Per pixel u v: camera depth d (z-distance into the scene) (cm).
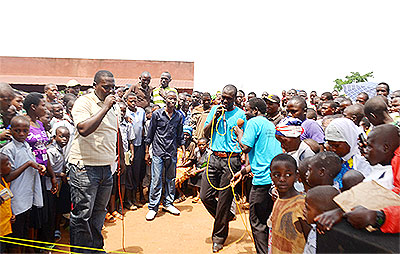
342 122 295
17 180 331
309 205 198
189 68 1869
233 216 451
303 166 260
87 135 339
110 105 342
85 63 1703
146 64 1820
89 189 359
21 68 1599
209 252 430
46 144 415
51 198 409
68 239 462
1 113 341
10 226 314
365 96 630
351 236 147
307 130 418
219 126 438
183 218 574
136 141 624
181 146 699
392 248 137
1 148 331
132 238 477
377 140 221
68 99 582
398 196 167
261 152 352
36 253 361
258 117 370
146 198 704
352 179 237
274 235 263
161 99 830
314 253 229
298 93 964
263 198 351
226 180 428
